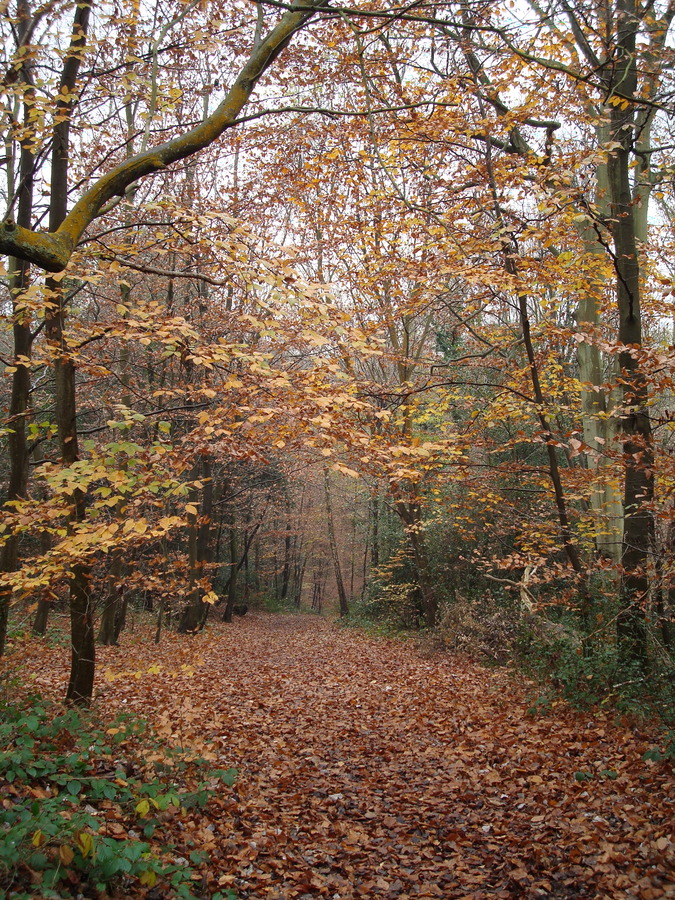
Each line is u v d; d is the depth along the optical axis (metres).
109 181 3.92
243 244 5.05
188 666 5.82
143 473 5.11
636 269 7.91
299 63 9.12
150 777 4.63
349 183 8.70
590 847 4.03
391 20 4.89
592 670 7.56
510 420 11.62
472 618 13.36
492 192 7.15
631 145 8.03
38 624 12.78
